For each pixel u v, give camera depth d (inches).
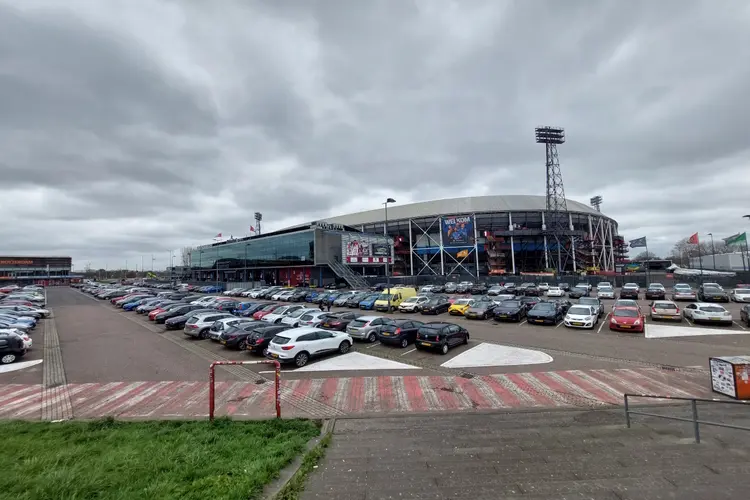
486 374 547.8
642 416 362.0
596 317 952.3
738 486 215.2
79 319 1314.0
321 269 2689.5
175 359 687.1
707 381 488.4
